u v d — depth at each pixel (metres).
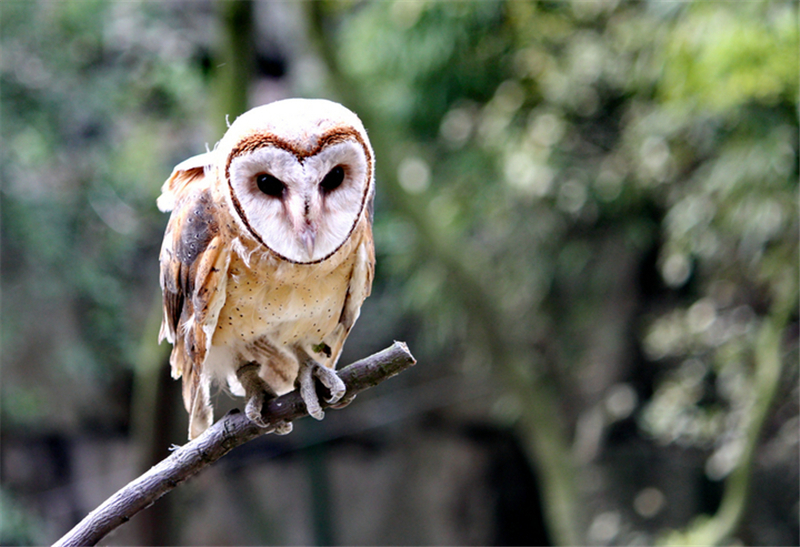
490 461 19.39
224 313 4.40
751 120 10.39
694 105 10.48
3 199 13.69
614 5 12.84
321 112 3.83
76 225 14.88
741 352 12.76
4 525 13.63
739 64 9.09
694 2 9.71
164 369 9.92
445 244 12.30
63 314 15.03
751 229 10.95
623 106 13.75
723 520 11.28
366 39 13.60
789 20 8.84
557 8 13.21
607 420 16.05
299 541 18.28
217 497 17.72
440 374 18.39
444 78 13.60
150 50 15.21
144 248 16.19
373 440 18.97
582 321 15.51
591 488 16.36
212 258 4.20
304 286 4.24
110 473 16.73
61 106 14.24
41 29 14.06
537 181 13.30
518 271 14.69
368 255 4.42
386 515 18.92
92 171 14.81
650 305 15.80
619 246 14.82
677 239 12.19
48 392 15.70
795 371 12.28
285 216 3.91
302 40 13.45
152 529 10.75
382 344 17.39
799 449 14.12
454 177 14.38
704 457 16.67
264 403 4.12
